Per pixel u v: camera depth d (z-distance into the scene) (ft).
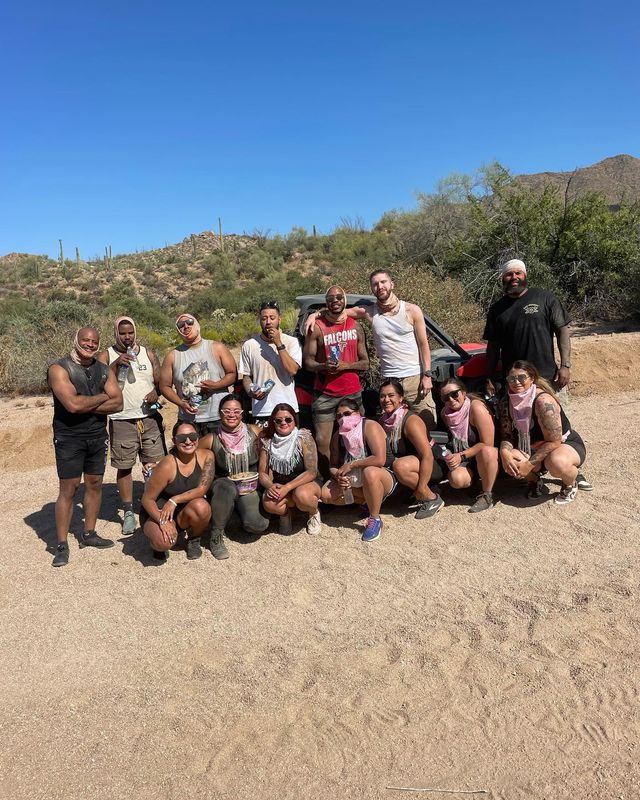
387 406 17.21
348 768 9.68
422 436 17.16
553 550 15.51
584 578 14.08
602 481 19.63
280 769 9.74
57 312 55.72
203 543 17.48
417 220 84.48
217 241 184.75
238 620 13.60
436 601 13.69
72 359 16.66
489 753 9.73
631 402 30.99
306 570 15.44
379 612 13.46
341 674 11.60
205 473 16.03
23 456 30.07
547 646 11.88
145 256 177.27
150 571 16.08
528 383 17.37
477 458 17.78
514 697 10.73
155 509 15.99
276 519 18.51
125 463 18.81
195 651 12.62
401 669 11.62
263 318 17.33
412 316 18.39
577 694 10.68
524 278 18.88
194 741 10.39
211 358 18.15
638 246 54.29
